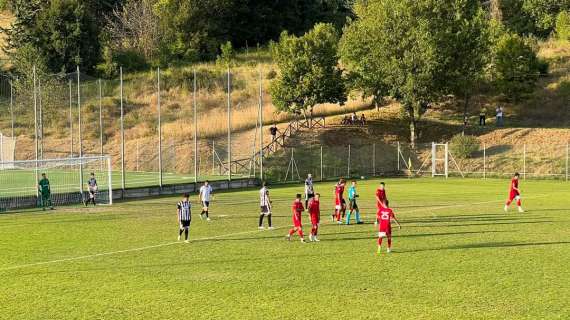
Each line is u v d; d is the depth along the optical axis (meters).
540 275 18.58
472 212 34.44
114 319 14.65
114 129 71.25
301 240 25.08
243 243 24.83
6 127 66.00
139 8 105.00
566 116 75.12
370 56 71.69
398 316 14.59
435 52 67.81
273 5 115.75
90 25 93.44
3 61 91.19
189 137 68.50
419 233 26.94
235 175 59.41
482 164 65.44
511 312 14.81
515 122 76.00
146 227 29.70
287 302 15.88
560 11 103.12
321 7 121.56
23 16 93.69
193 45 104.25
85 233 27.88
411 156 69.19
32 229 29.33
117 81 85.50
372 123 75.62
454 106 81.88
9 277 19.16
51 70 86.06
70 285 18.03
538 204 38.59
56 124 69.62
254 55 104.19
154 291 17.20
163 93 83.62
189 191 49.72
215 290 17.22
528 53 75.94
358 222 30.70
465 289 16.98
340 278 18.44
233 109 78.12
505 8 107.81
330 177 63.38
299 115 75.56
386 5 71.31
